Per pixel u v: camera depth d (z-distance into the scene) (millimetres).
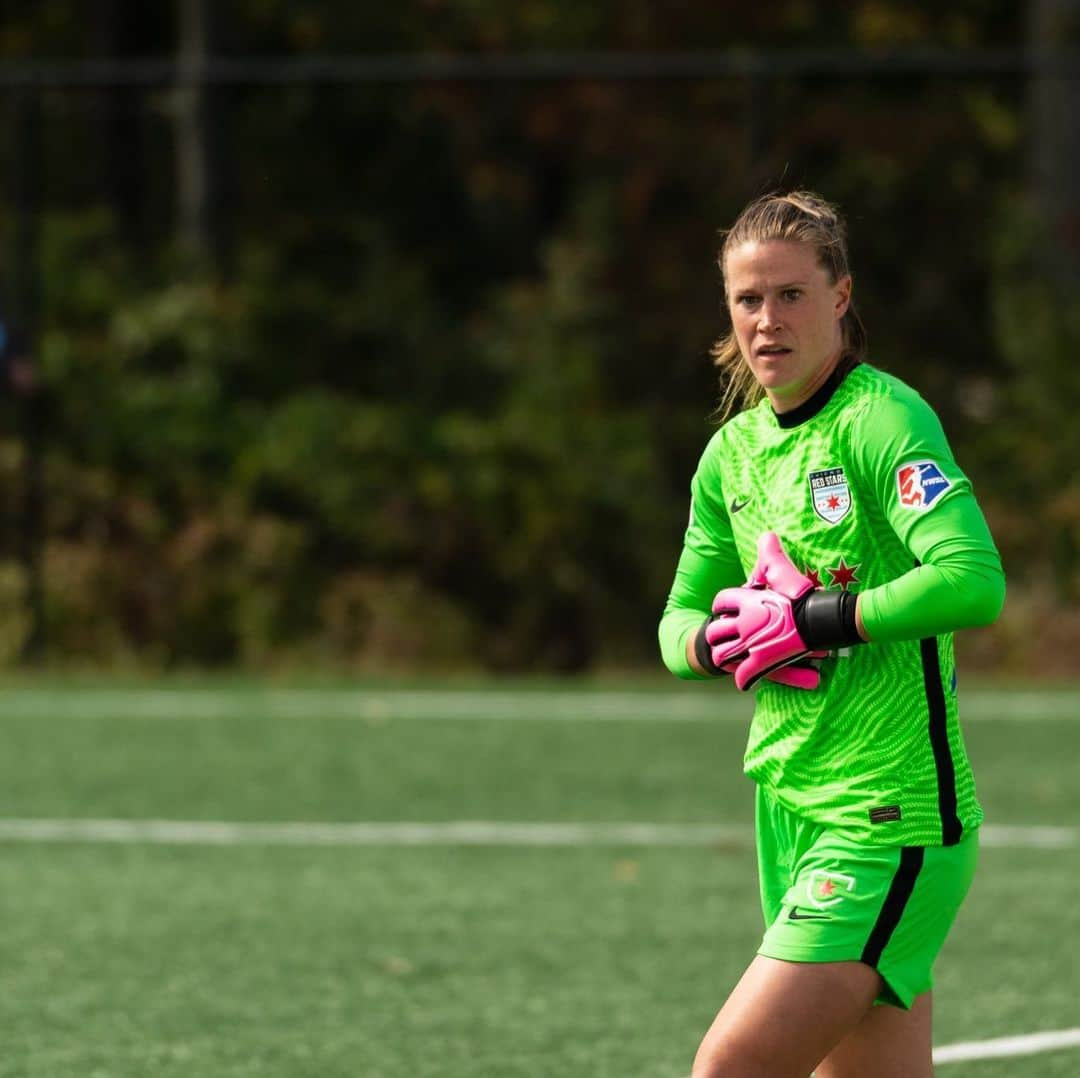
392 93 80562
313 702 48219
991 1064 20281
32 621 55062
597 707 47312
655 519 57000
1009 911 27828
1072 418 57719
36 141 57188
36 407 56844
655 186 67062
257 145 80938
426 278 75188
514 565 56125
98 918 27703
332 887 29719
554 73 54688
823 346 13484
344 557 57062
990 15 81250
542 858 31766
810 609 13148
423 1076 20078
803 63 54812
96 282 65812
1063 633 52344
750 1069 12625
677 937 26469
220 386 62375
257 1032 21797
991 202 65438
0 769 39625
